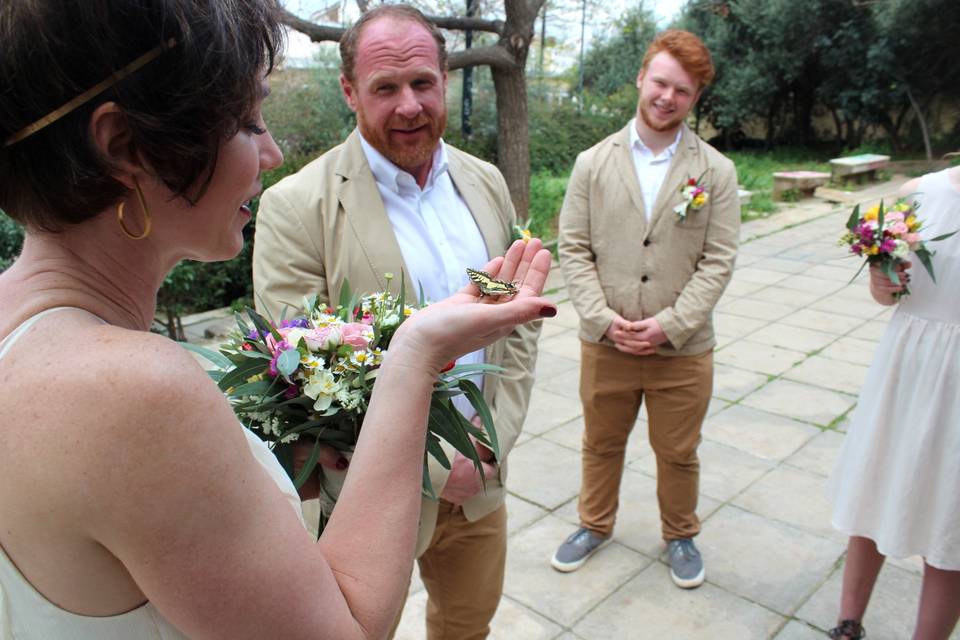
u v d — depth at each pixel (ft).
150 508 1.94
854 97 58.34
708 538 10.05
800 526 10.30
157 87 2.06
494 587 6.34
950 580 6.79
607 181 8.61
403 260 5.81
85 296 2.28
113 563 2.09
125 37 1.99
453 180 6.47
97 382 1.94
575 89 59.93
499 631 8.39
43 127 2.05
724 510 10.71
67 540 2.00
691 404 8.64
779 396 14.80
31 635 2.25
